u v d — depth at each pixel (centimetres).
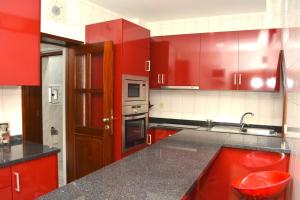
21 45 191
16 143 221
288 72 222
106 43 273
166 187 123
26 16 193
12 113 232
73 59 310
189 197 153
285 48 246
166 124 389
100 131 289
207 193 241
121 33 279
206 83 329
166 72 352
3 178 168
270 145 225
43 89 425
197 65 333
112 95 280
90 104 299
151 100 414
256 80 302
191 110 386
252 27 342
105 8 338
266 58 296
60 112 413
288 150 210
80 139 309
